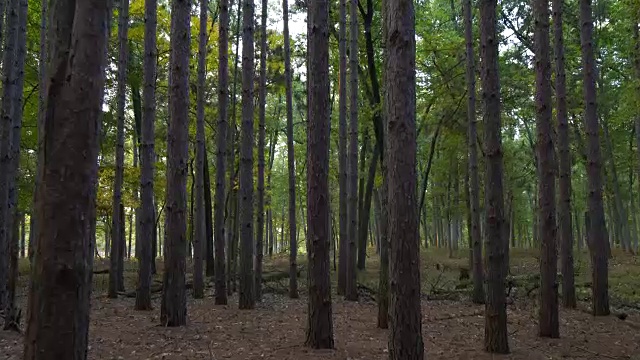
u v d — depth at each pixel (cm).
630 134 2562
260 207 1400
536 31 874
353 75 1480
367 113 1496
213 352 717
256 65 1961
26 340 290
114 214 1362
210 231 2033
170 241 911
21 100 1033
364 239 2198
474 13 1823
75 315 292
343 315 1132
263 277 1894
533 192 3756
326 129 748
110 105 1917
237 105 2055
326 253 754
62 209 290
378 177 2070
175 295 909
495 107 768
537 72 870
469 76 1396
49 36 309
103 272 1847
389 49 539
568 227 1200
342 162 1513
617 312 1124
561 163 1184
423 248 4050
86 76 301
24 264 2195
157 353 705
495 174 765
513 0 1873
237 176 2028
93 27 305
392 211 534
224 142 1251
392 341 530
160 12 1709
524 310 1205
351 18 1462
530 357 735
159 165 1898
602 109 2170
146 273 1126
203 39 1331
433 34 1745
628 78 1997
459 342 845
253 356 696
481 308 1278
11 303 821
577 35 1783
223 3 1216
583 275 2009
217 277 1246
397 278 529
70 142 294
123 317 1009
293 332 880
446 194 2998
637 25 1393
